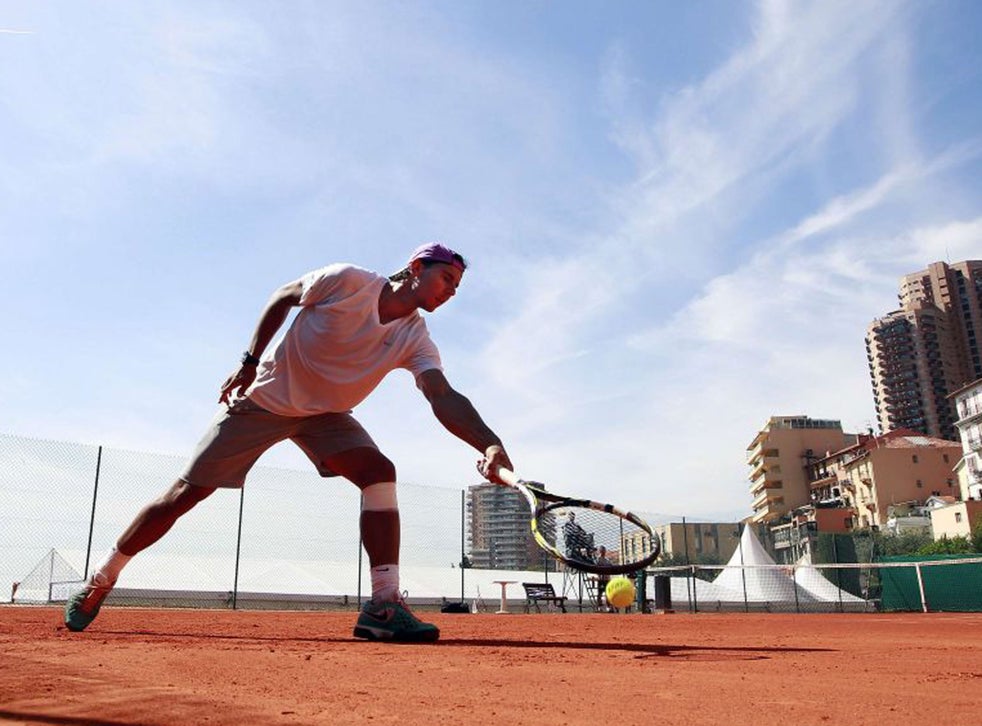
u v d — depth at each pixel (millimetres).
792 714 1957
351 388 4441
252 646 3795
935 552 58656
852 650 4367
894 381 119375
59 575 16406
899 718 1891
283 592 19594
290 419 4508
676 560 27031
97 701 1953
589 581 21797
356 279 4312
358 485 4602
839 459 94250
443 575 23266
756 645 4883
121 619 6621
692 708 2055
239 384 4469
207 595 18953
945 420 115250
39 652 3146
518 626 8039
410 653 3617
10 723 1670
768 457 103500
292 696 2180
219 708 1928
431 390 4562
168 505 4555
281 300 4449
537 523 4238
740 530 27859
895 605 25375
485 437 4484
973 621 11680
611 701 2178
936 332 117500
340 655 3424
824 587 25484
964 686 2533
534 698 2230
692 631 7266
